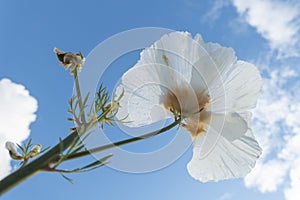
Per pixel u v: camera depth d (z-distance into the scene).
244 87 0.51
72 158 0.42
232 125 0.50
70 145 0.42
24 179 0.40
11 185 0.40
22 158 0.46
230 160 0.51
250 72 0.51
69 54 0.47
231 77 0.51
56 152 0.41
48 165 0.41
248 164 0.51
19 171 0.40
